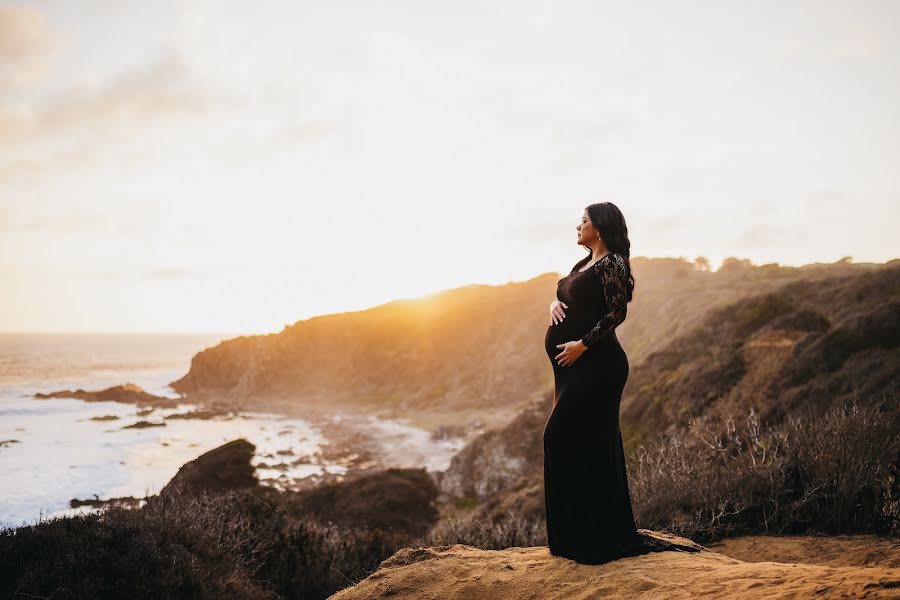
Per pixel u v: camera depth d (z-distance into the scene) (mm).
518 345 76938
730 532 5703
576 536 3527
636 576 2996
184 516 7035
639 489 6578
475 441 34094
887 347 17453
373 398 80250
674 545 3527
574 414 3584
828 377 17172
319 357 94438
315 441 55750
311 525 8852
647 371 29203
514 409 63438
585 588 3025
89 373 127750
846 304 25750
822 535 5391
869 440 5836
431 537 8500
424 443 52781
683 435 9047
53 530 5812
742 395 19312
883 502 5488
